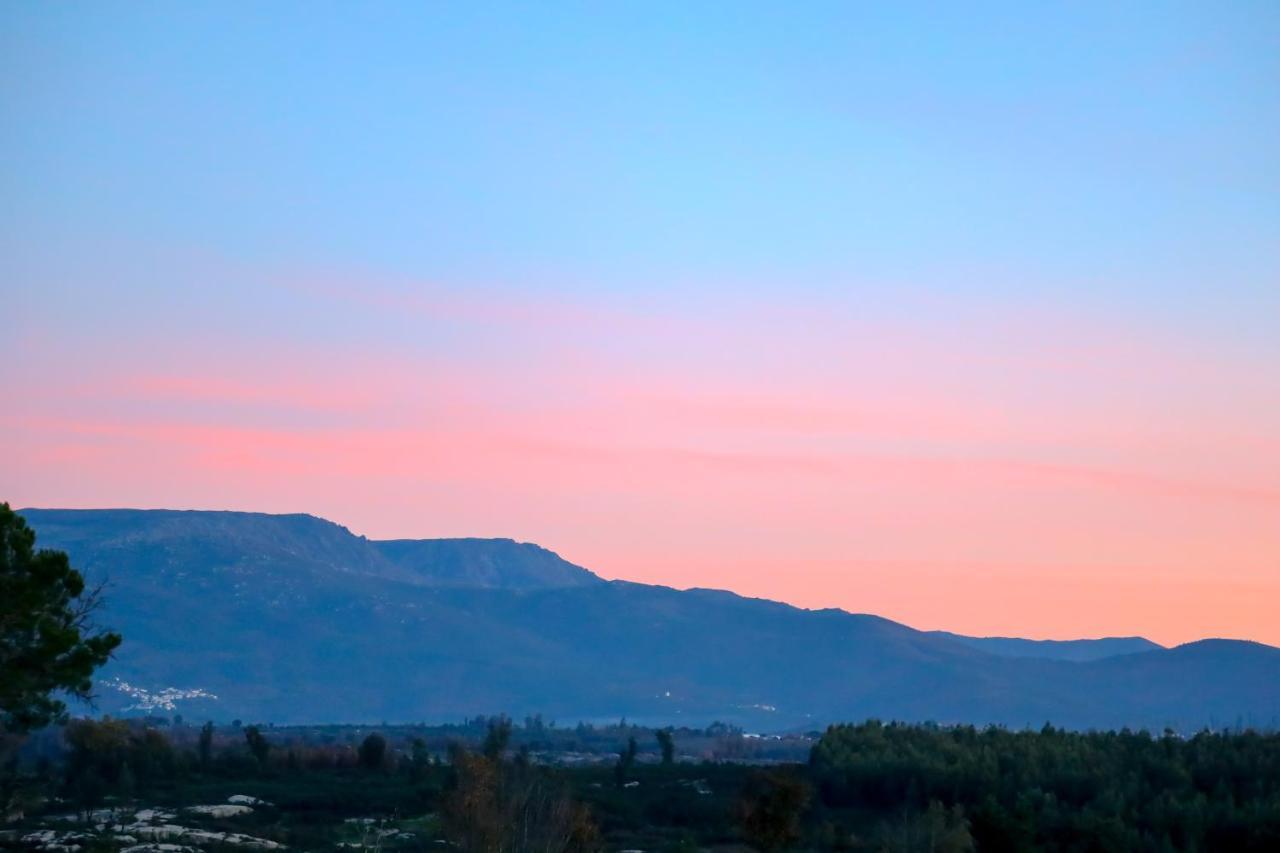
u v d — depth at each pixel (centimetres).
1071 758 9356
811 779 9881
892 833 7650
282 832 7994
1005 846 6744
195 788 10381
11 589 3794
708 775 12488
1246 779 8425
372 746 12988
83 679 3959
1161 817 7638
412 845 7400
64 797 8750
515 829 6206
